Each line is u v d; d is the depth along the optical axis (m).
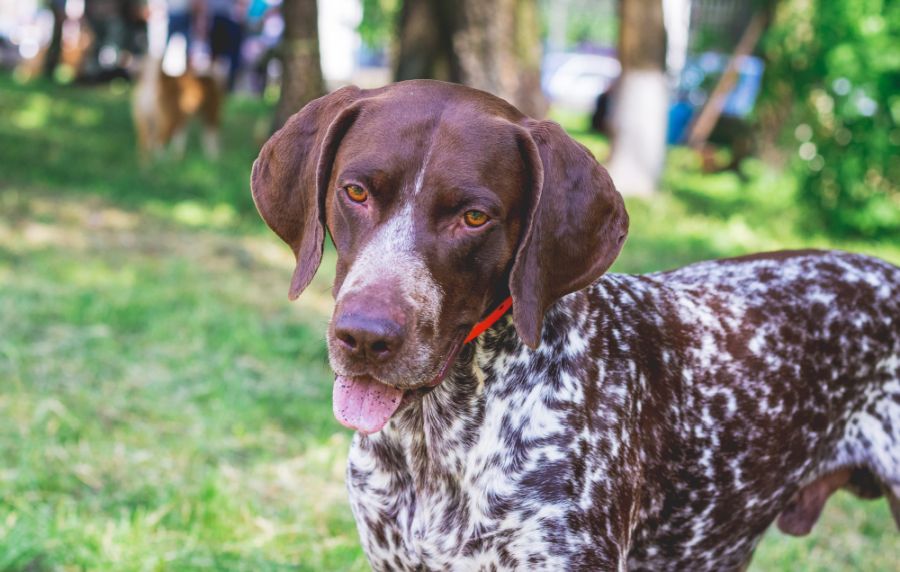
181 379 5.96
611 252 2.74
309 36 12.34
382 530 2.97
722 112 18.62
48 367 5.86
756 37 16.17
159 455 5.04
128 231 9.35
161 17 22.44
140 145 12.94
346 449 5.28
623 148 13.20
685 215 11.77
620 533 2.89
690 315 3.24
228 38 20.05
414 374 2.54
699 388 3.16
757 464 3.25
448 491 2.86
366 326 2.46
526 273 2.66
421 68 12.00
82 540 4.21
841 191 11.10
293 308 7.47
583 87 27.39
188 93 13.23
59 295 7.02
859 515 5.12
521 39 10.70
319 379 6.20
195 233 9.51
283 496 4.85
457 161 2.61
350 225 2.68
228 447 5.23
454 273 2.63
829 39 11.01
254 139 14.90
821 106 11.34
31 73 22.59
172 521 4.46
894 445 3.41
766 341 3.27
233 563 4.20
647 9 13.02
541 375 2.83
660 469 3.10
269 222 2.96
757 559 4.63
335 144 2.79
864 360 3.42
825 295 3.41
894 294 3.50
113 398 5.59
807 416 3.33
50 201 10.12
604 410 2.89
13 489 4.57
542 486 2.77
